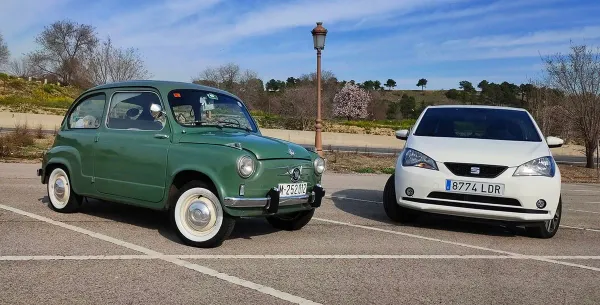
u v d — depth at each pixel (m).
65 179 6.64
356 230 6.57
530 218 6.04
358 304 3.85
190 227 5.29
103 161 6.06
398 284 4.36
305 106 41.69
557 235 6.89
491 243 6.15
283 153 5.49
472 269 4.93
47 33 64.50
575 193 13.11
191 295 3.88
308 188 5.79
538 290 4.36
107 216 6.62
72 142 6.47
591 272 5.00
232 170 5.03
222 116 6.22
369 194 10.54
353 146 30.14
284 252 5.26
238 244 5.52
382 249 5.58
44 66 66.19
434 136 7.20
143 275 4.31
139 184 5.70
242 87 51.34
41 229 5.78
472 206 6.14
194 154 5.28
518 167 6.11
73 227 5.93
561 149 35.44
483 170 6.14
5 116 32.97
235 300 3.82
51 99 45.53
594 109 21.84
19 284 3.98
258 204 5.12
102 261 4.66
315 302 3.85
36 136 19.78
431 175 6.29
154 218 6.61
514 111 7.80
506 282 4.55
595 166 24.00
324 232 6.37
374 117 61.75
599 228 7.62
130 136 5.86
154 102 5.88
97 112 6.40
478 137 7.11
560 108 22.69
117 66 30.47
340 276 4.52
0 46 68.12
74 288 3.94
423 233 6.56
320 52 15.84
